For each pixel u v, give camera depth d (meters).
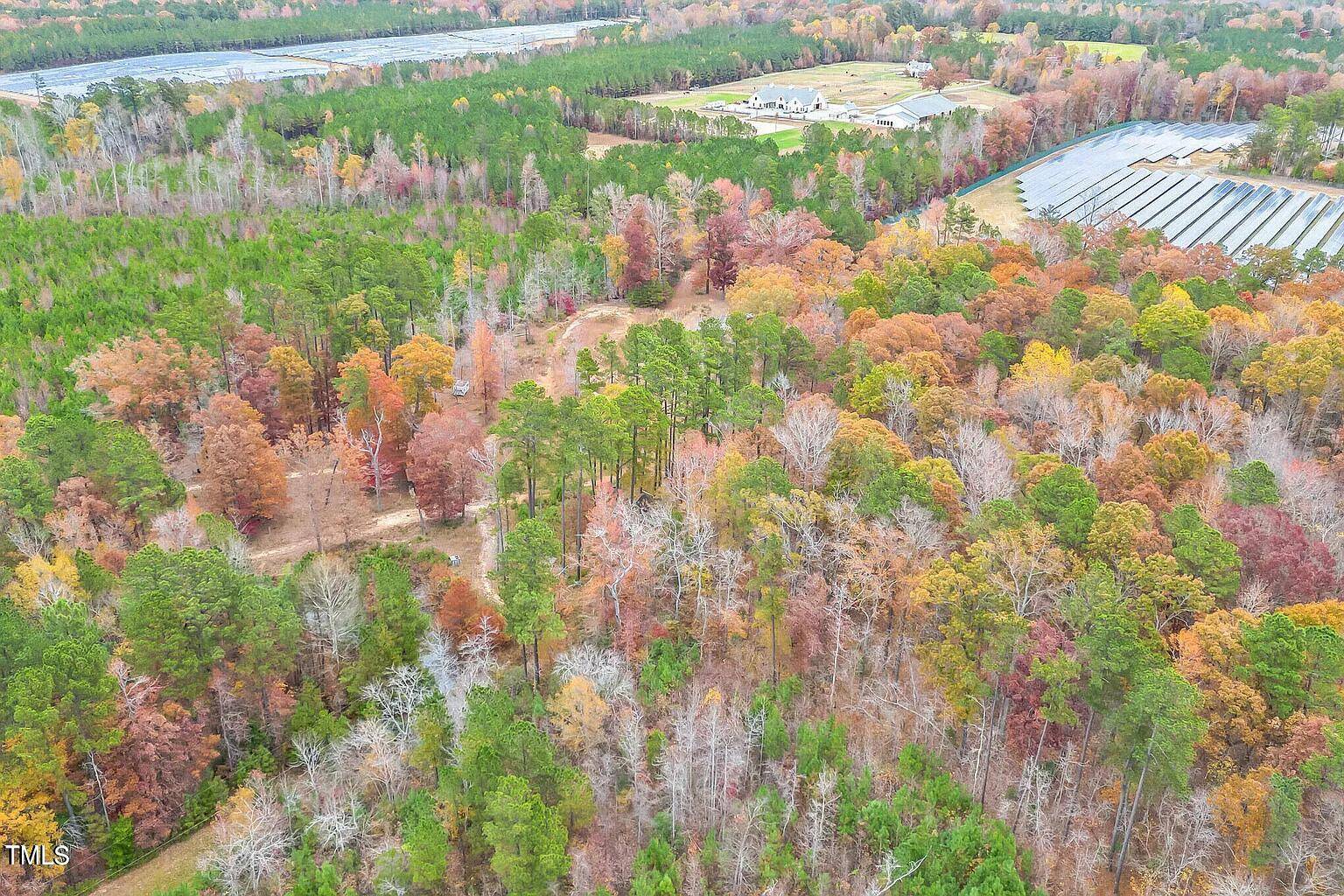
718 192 189.50
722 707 85.69
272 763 84.31
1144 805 76.25
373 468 125.69
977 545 83.94
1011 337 134.62
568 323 174.25
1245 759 74.25
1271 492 95.62
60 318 160.12
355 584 95.50
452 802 75.69
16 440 117.06
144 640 79.94
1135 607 80.94
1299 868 68.75
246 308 157.00
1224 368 132.25
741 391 110.19
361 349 131.12
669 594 98.56
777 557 89.25
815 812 76.50
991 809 79.56
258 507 118.38
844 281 162.50
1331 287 154.62
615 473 114.62
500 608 91.00
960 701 80.62
